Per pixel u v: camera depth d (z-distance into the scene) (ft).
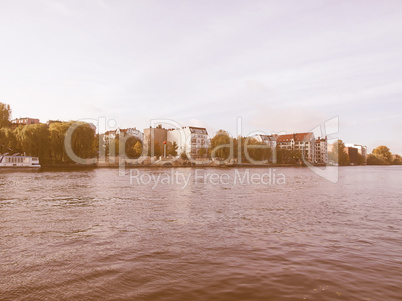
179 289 23.07
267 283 24.26
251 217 53.06
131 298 21.52
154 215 53.83
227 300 21.27
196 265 28.45
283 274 26.27
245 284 24.04
